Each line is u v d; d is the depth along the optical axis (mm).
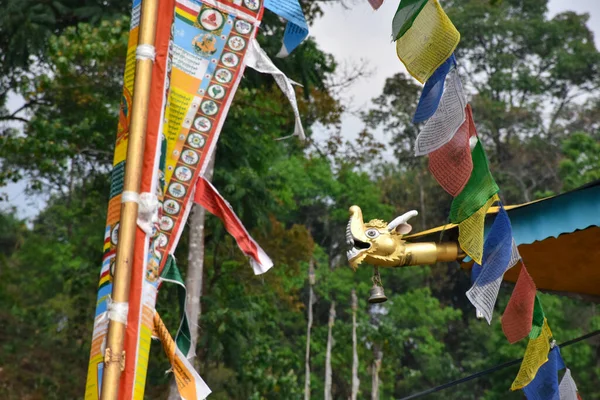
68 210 35438
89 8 27156
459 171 5098
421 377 50906
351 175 56750
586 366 40812
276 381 27688
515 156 64625
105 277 4684
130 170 4621
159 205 4859
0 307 33125
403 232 6121
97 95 24656
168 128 5289
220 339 23469
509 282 7867
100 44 22406
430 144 5047
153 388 24500
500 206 5453
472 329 53000
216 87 5387
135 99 4711
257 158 24906
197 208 18297
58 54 22891
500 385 41562
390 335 40000
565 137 66062
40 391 29531
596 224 6305
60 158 23547
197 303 17750
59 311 33469
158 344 23391
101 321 4625
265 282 28203
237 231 5367
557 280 7633
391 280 56875
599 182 6309
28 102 28656
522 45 71500
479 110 66188
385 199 63438
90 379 4562
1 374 29531
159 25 4934
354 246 6070
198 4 5484
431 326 53031
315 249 52438
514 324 5539
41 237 37906
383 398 43406
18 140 23250
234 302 25219
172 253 5203
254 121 24391
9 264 36812
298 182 55188
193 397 5043
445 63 5066
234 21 5484
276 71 5445
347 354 39844
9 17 27266
